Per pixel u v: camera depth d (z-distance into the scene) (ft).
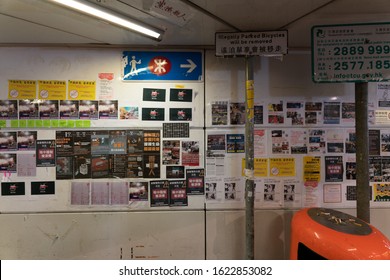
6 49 6.95
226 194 7.16
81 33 6.20
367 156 5.98
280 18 5.51
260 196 7.20
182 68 7.18
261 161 7.20
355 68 5.73
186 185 7.15
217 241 7.14
